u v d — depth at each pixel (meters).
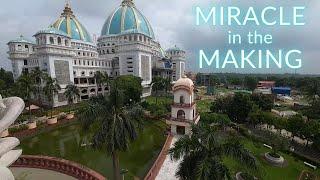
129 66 104.44
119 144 22.83
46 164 28.19
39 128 49.94
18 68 104.69
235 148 16.31
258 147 38.88
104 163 33.84
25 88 62.44
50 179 25.53
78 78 94.69
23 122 54.06
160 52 159.75
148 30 131.88
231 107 56.94
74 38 109.88
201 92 141.50
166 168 30.66
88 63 102.69
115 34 126.19
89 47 116.38
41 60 78.56
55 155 37.06
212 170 15.03
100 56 128.25
